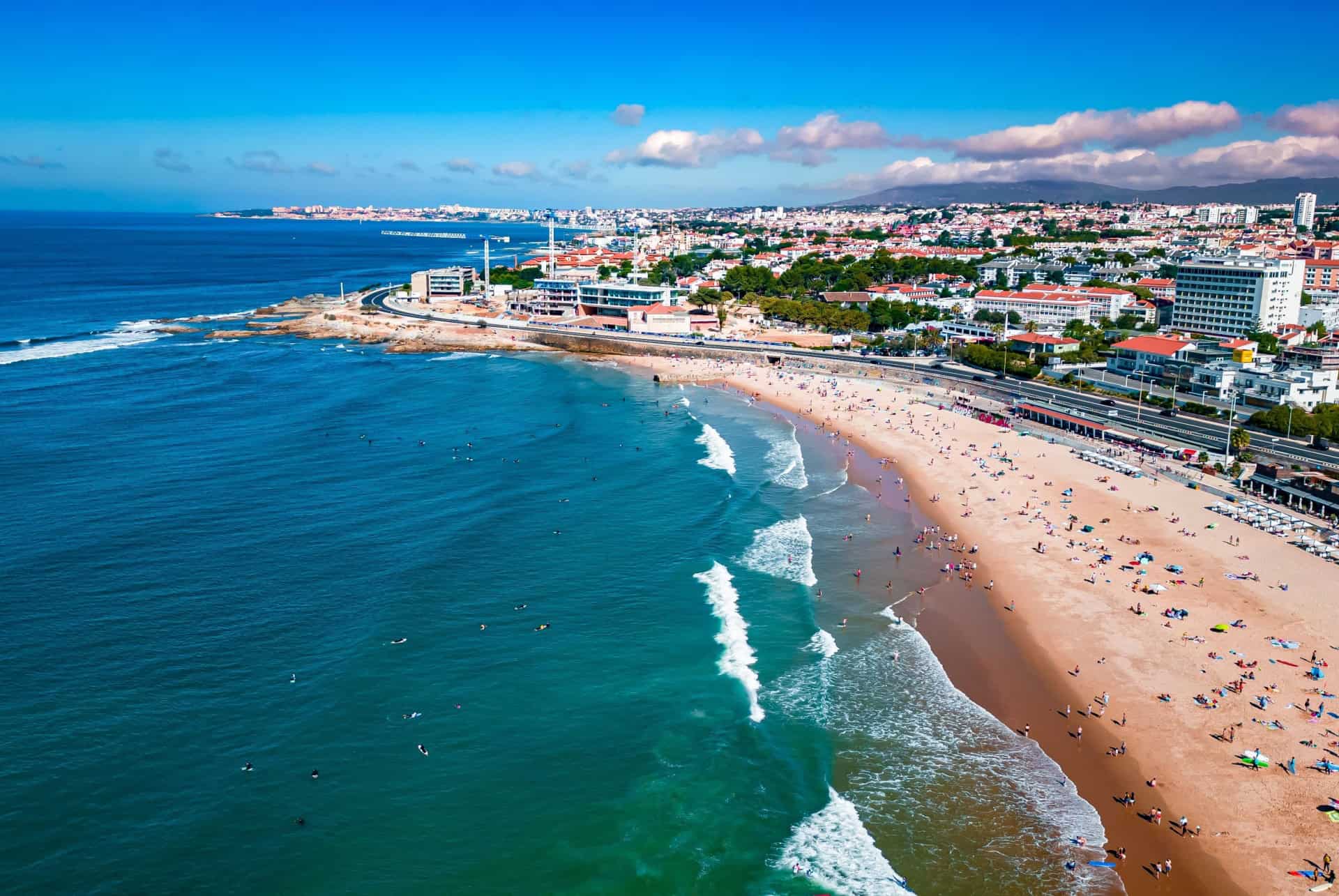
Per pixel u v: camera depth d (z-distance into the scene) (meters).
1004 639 89.06
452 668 83.19
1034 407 185.12
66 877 57.94
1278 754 69.25
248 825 63.06
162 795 65.69
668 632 90.38
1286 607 93.25
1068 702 77.81
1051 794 66.50
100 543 109.94
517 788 67.44
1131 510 123.69
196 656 84.06
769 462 150.75
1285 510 122.38
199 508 123.44
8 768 67.62
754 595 99.06
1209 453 149.75
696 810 65.25
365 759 70.25
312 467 143.88
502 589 99.31
